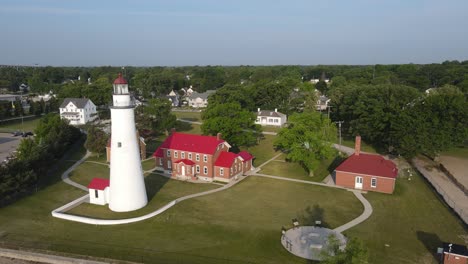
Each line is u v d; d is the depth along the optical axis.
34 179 47.50
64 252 32.62
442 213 41.66
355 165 51.41
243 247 33.75
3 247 33.53
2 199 43.25
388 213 41.62
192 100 159.62
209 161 55.00
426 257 31.69
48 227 37.97
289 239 34.97
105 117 117.06
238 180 55.25
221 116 70.75
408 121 62.78
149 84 174.88
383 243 34.16
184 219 40.00
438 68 183.50
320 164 62.94
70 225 38.50
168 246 33.84
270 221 39.53
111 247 33.59
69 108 110.12
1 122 112.12
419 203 44.88
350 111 84.44
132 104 41.16
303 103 117.94
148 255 32.16
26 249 33.16
